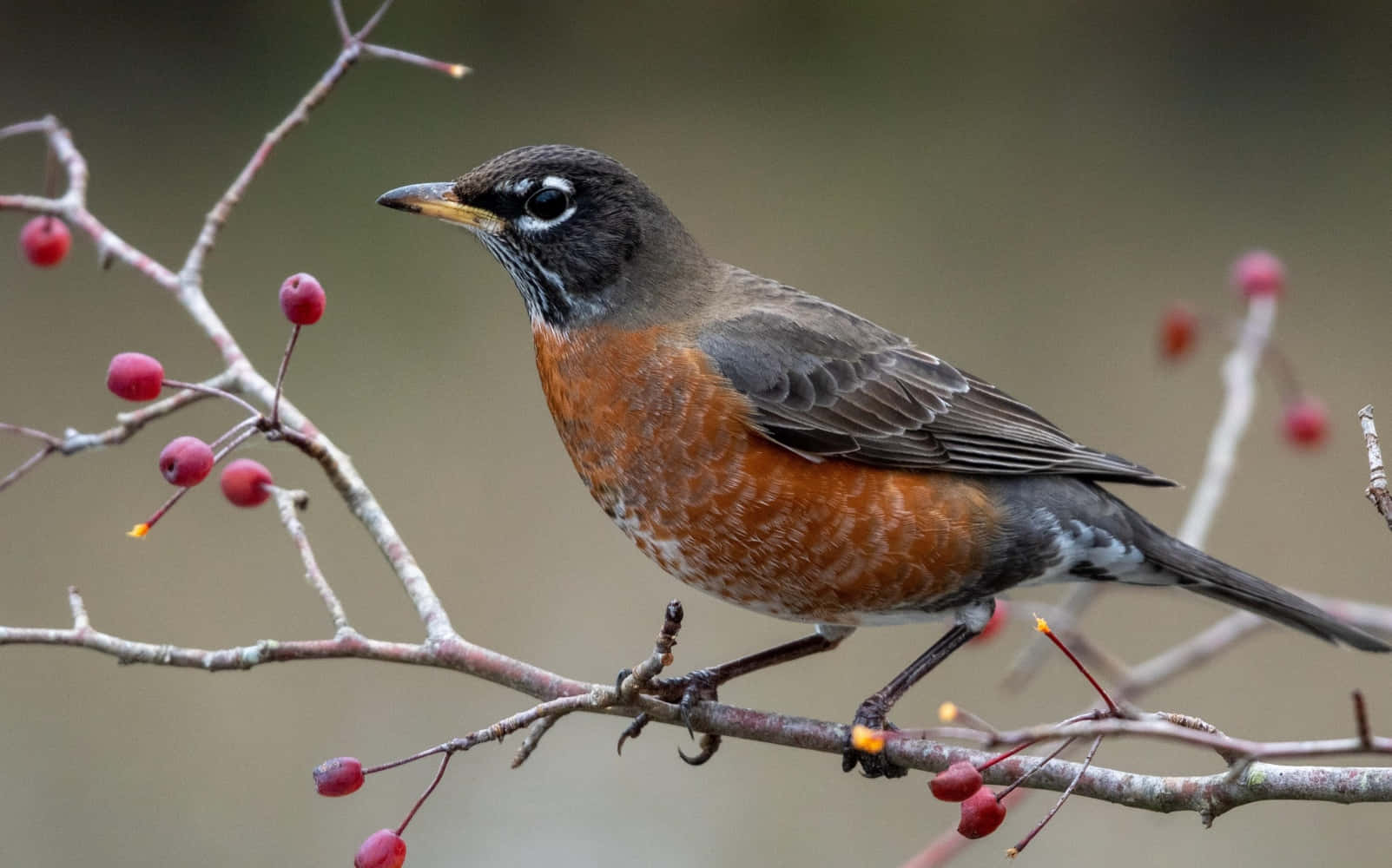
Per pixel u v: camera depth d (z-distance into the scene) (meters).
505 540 13.98
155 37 19.80
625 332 7.52
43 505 14.05
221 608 13.10
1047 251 17.72
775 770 11.86
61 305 16.55
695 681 7.51
